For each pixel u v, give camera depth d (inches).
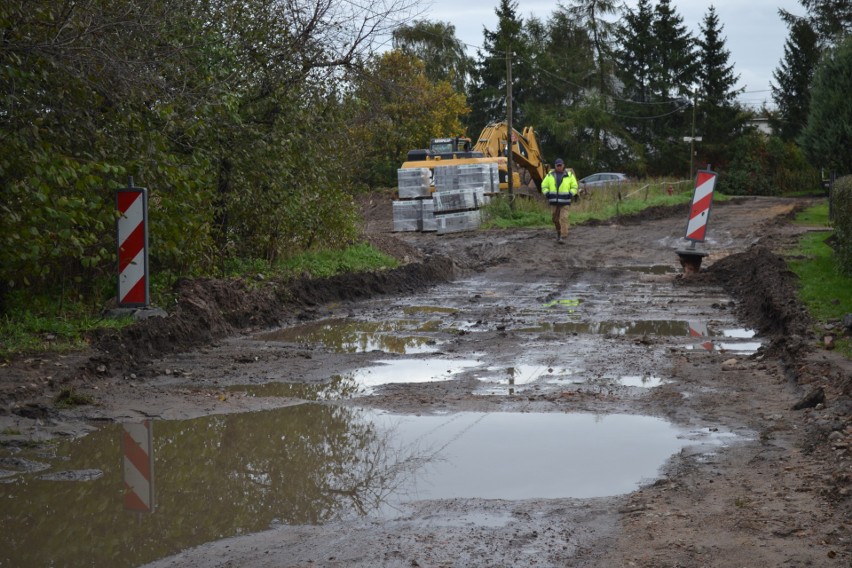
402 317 549.0
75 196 416.2
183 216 494.9
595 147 2947.8
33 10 394.6
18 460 247.0
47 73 412.8
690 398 312.8
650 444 258.2
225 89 552.7
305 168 682.2
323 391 336.8
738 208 1689.2
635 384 339.9
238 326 498.0
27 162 381.1
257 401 319.6
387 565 173.2
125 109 465.1
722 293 641.6
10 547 187.8
